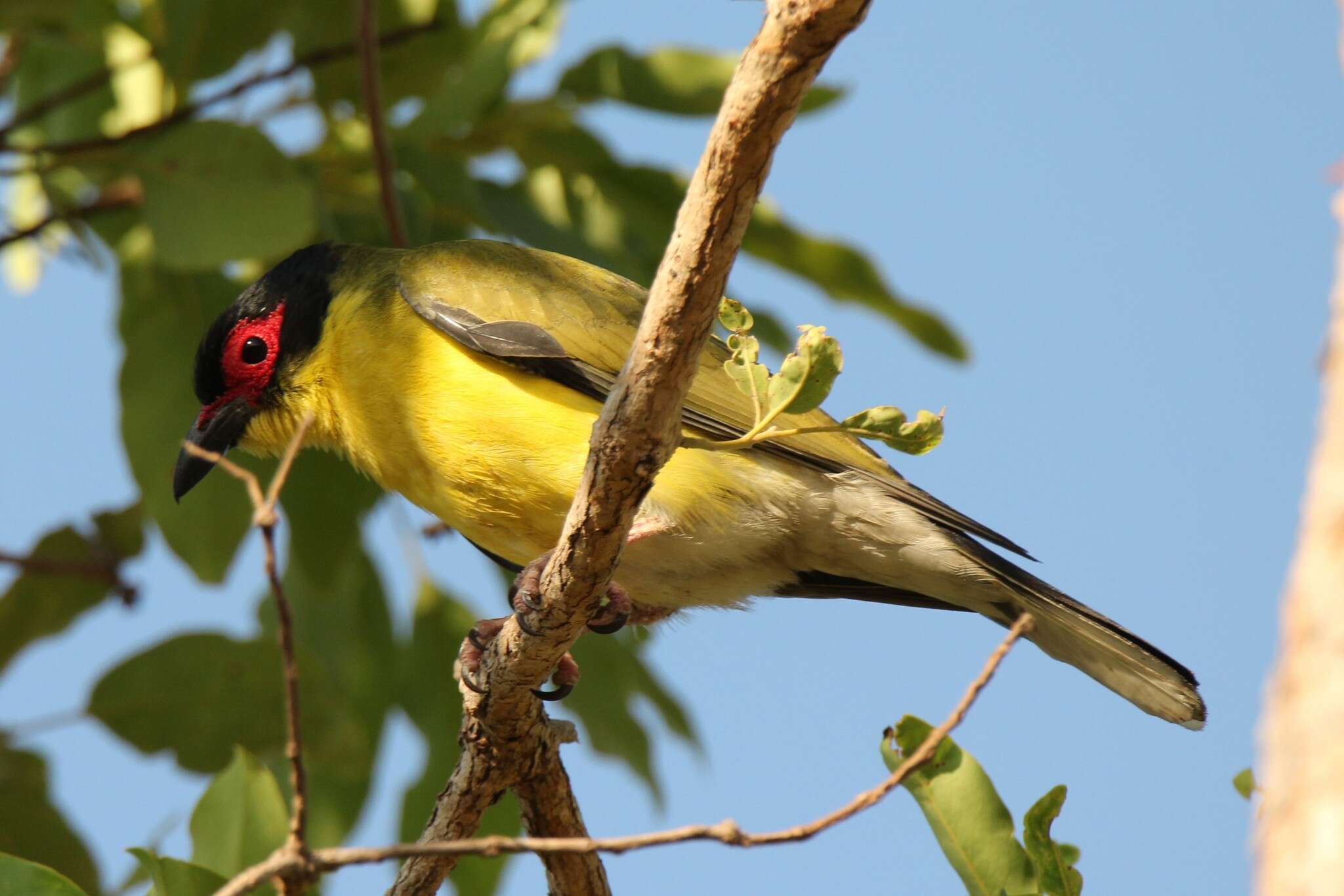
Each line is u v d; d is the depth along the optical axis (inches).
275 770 428.5
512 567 402.9
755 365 247.4
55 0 462.9
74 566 473.1
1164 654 352.2
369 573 480.7
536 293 361.1
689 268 228.7
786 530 358.0
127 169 405.7
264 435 392.2
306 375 379.6
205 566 430.3
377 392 360.2
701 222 224.8
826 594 387.2
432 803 457.7
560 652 284.7
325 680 412.2
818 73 208.2
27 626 478.0
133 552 486.3
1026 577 358.9
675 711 478.6
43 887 268.5
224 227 389.1
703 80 437.4
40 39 471.5
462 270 367.6
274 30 440.1
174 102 438.3
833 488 355.9
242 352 385.1
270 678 409.4
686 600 376.8
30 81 501.7
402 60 458.3
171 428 439.8
